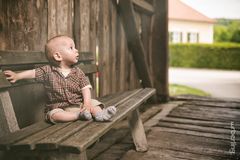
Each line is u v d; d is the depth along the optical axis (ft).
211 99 23.72
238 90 37.60
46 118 7.91
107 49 16.63
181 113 18.72
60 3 12.10
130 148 12.15
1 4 8.91
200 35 127.03
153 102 22.45
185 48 92.73
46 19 11.16
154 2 22.89
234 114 18.61
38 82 9.29
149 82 21.07
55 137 6.38
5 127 7.52
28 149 6.04
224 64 86.74
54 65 8.87
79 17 13.66
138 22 21.20
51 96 8.73
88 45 14.49
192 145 12.62
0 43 8.89
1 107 7.58
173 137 13.73
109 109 7.75
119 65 18.63
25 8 9.99
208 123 16.21
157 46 23.21
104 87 16.35
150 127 15.35
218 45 87.15
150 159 11.00
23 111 9.22
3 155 6.73
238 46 84.53
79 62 12.57
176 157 11.25
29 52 9.22
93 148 11.96
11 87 8.41
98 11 15.55
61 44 8.52
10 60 8.29
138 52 19.84
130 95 11.46
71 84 8.66
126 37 19.51
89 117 7.67
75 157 6.62
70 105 8.77
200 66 90.84
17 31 9.62
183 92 34.73
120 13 18.24
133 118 11.85
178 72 73.15
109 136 13.66
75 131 6.86
